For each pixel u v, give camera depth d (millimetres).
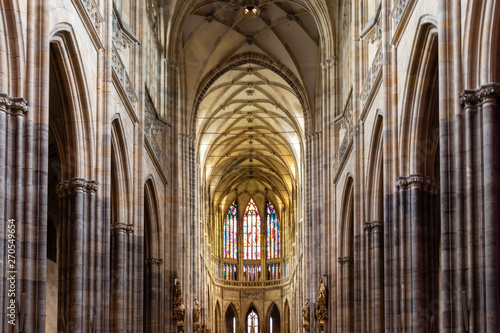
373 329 26594
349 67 34844
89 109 21781
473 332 14484
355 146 29594
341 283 36125
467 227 15000
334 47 40156
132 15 30656
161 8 40312
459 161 15344
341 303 36000
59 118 23344
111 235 27375
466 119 15320
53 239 32375
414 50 20219
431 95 20781
